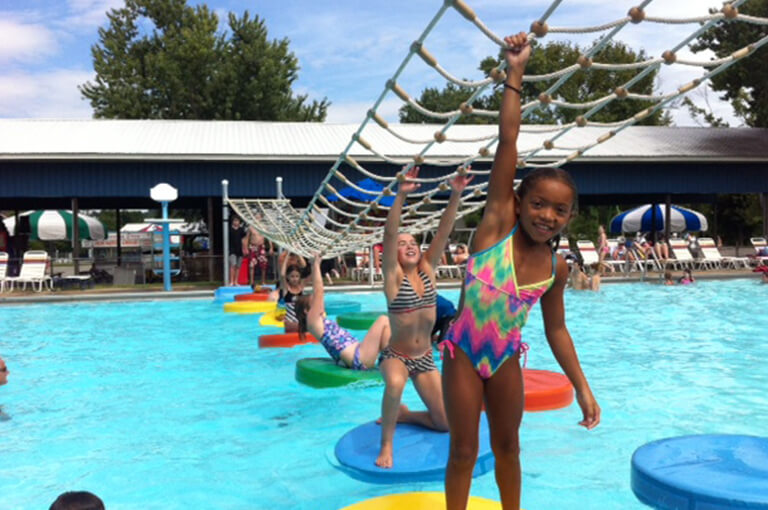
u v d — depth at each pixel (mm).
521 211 2551
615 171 22438
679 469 3717
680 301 14352
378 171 21188
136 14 44594
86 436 5316
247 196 21188
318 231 9938
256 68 43594
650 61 3299
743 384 6766
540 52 41781
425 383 4543
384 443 4223
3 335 10938
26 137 20609
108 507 3904
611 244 31891
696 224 32375
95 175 19797
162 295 16312
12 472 4516
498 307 2592
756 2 22250
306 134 22922
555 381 6199
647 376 7195
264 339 9289
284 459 4676
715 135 25219
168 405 6238
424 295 4445
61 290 18094
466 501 2730
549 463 4496
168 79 42500
